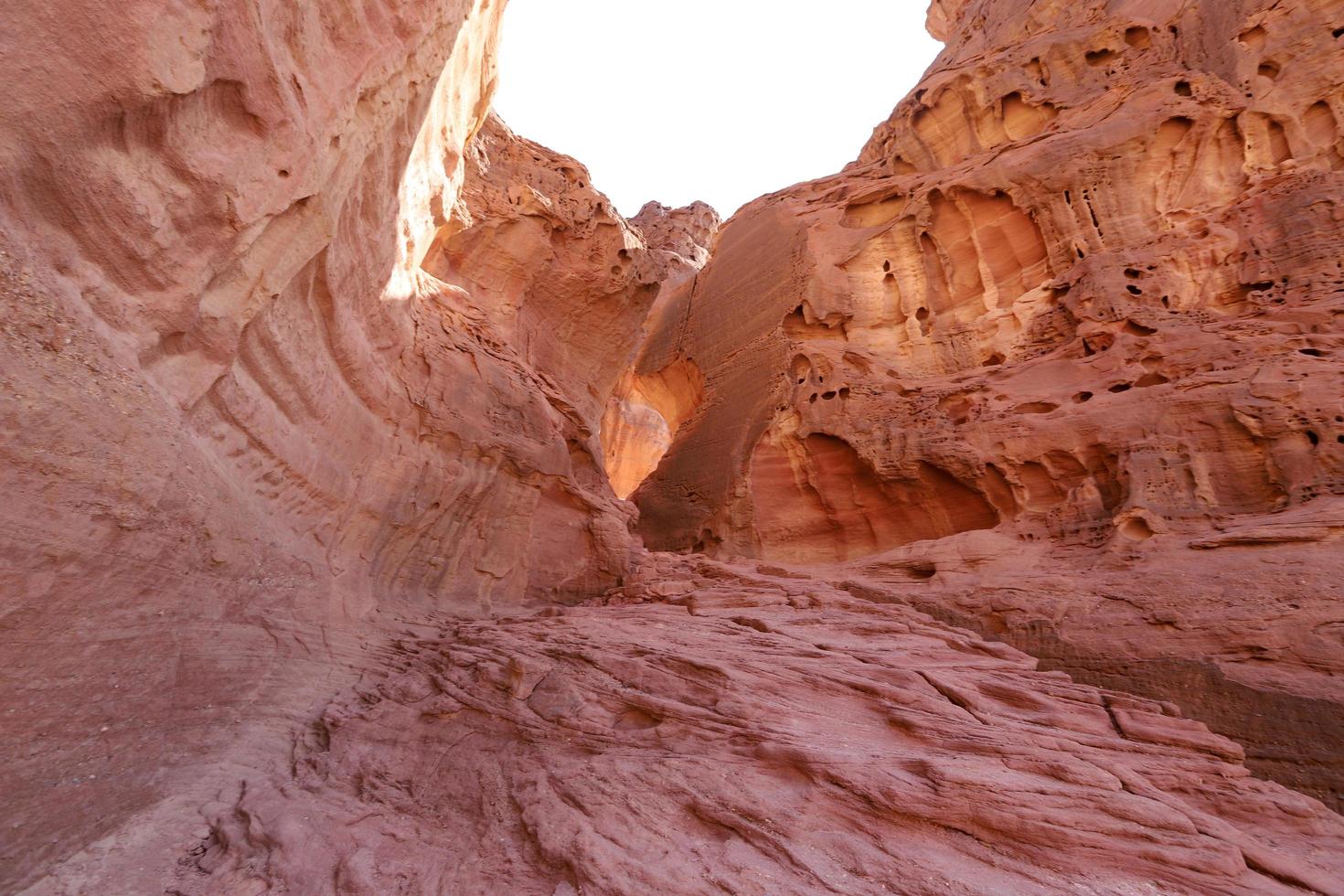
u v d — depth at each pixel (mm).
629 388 37125
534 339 20016
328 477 9266
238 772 6383
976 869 4055
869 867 4098
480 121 16719
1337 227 12773
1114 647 8383
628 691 6785
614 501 19672
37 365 4113
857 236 23688
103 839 4969
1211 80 16906
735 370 25375
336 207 8086
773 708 6168
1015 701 6812
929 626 9680
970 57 25266
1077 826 4297
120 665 5164
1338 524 8242
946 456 15164
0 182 3928
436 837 5324
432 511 12266
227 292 6215
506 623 10719
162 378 5555
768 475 20938
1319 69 15422
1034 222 18828
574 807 5129
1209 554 9070
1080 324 15523
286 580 8125
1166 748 5789
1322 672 6789
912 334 20953
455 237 17641
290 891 4598
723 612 10781
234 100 5738
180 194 5223
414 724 7246
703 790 5059
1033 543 12164
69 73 4148
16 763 4285
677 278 40156
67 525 4398
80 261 4562
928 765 4883
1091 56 20781
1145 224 16609
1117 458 11844
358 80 8062
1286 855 4305
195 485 5941
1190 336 12930
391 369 11445
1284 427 10047
